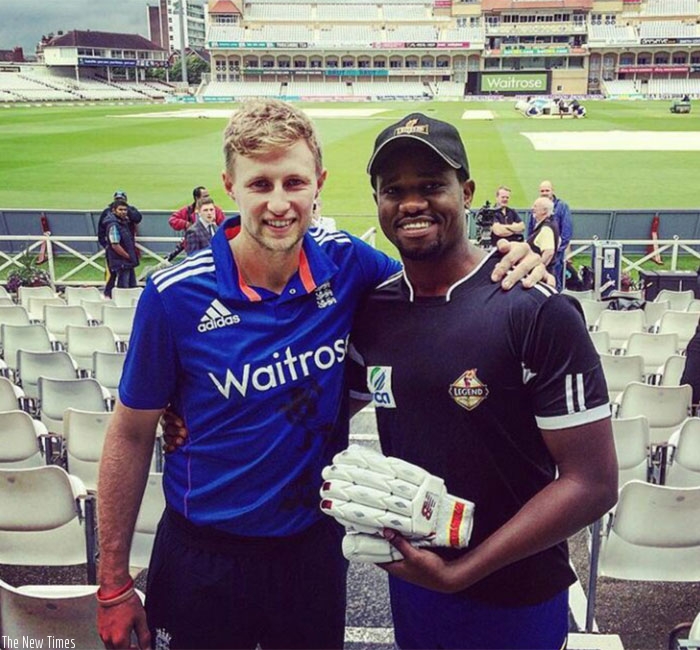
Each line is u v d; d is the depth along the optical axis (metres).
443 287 2.04
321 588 2.34
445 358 1.98
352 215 14.43
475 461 2.01
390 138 1.94
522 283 1.95
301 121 2.09
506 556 1.91
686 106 60.19
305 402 2.18
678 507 3.33
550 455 2.09
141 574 4.14
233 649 2.31
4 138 39.91
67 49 110.81
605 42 99.12
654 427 5.25
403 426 2.08
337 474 1.95
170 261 12.07
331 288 2.22
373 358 2.12
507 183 23.55
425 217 1.97
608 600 3.93
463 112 64.56
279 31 107.88
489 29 103.38
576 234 14.65
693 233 14.49
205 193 9.45
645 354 6.91
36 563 3.78
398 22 106.94
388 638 3.52
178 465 2.28
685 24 101.38
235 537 2.22
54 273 14.03
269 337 2.14
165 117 59.88
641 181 23.55
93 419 4.43
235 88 104.69
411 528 1.87
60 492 3.58
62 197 21.53
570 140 36.97
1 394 5.48
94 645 2.59
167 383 2.21
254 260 2.15
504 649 2.14
